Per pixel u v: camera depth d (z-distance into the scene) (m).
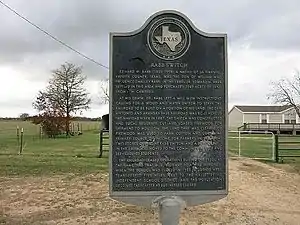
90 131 14.65
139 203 1.49
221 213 2.22
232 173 3.66
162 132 1.49
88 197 2.63
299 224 2.04
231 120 21.19
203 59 1.50
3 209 2.33
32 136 10.87
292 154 5.64
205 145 1.50
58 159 4.75
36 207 2.38
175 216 1.47
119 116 1.49
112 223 2.02
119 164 1.48
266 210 2.33
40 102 20.14
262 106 21.08
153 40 1.49
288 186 3.18
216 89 1.51
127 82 1.49
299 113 16.25
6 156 5.09
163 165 1.49
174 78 1.50
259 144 7.80
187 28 1.50
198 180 1.50
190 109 1.50
